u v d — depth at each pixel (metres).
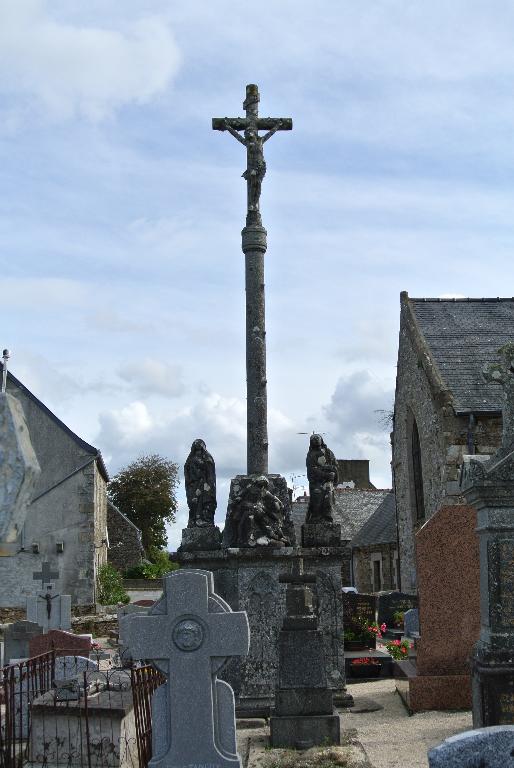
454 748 6.72
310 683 10.07
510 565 8.56
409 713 11.86
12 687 9.36
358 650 17.12
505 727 6.88
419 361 24.27
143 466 62.59
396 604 23.48
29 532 30.64
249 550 12.41
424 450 24.19
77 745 8.90
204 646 7.96
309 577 10.53
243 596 12.32
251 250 14.44
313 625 10.21
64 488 31.12
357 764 9.04
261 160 14.60
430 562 12.30
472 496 8.85
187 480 13.41
